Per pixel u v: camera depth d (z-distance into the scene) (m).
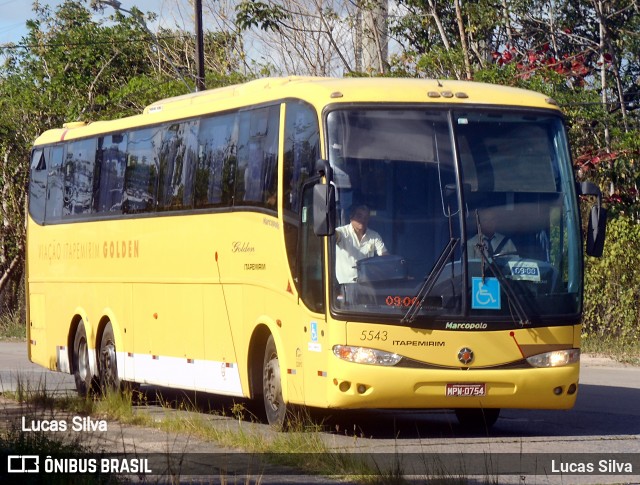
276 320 16.86
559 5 38.75
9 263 45.53
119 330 22.08
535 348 15.55
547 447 15.26
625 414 19.19
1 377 27.52
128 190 22.00
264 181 17.45
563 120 16.45
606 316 31.14
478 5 37.59
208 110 19.53
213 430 16.14
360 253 15.33
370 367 15.08
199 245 19.38
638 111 35.41
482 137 15.97
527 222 15.84
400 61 36.94
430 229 15.48
